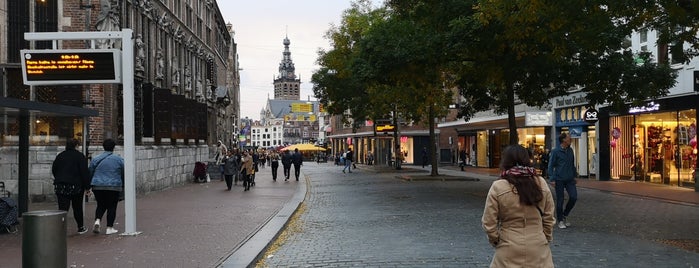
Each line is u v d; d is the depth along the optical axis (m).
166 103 24.62
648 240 9.81
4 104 9.83
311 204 17.53
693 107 20.66
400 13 20.75
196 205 16.33
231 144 65.38
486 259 8.34
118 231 11.01
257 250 8.89
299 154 30.22
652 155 23.77
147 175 21.92
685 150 21.28
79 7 19.56
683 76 20.75
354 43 33.81
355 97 40.31
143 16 24.53
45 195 18.02
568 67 17.09
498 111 22.48
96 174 10.55
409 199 18.22
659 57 21.95
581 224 11.80
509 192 4.50
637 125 24.66
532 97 19.03
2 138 15.01
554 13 11.46
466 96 22.91
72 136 16.42
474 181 27.56
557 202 11.36
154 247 9.26
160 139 24.89
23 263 6.12
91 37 10.91
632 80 16.91
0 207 10.48
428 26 18.09
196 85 36.09
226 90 47.94
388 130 42.53
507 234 4.51
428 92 27.62
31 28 19.38
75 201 10.66
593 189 21.25
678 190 20.16
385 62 18.23
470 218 13.16
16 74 18.89
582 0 10.87
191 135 29.52
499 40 15.73
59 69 10.94
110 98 20.41
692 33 11.82
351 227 12.06
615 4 10.73
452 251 9.01
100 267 7.73
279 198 18.77
